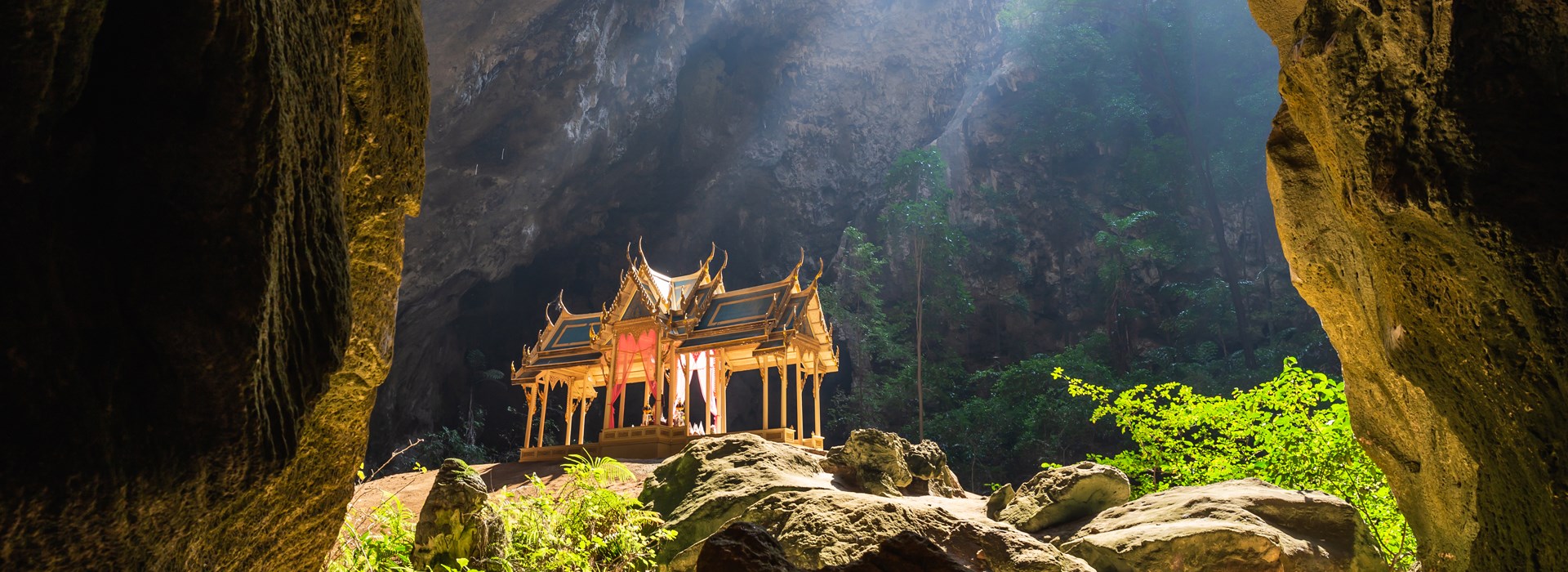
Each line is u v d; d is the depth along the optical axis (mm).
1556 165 2443
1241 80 40719
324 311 2301
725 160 38062
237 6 1812
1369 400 5012
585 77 29594
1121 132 40938
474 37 25812
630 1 29828
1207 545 6449
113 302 1700
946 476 11992
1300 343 31141
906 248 38750
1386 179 2984
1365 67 3117
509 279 36000
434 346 33094
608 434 16703
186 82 1772
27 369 1554
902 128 40781
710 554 2258
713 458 10156
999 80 41500
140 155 1732
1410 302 3275
